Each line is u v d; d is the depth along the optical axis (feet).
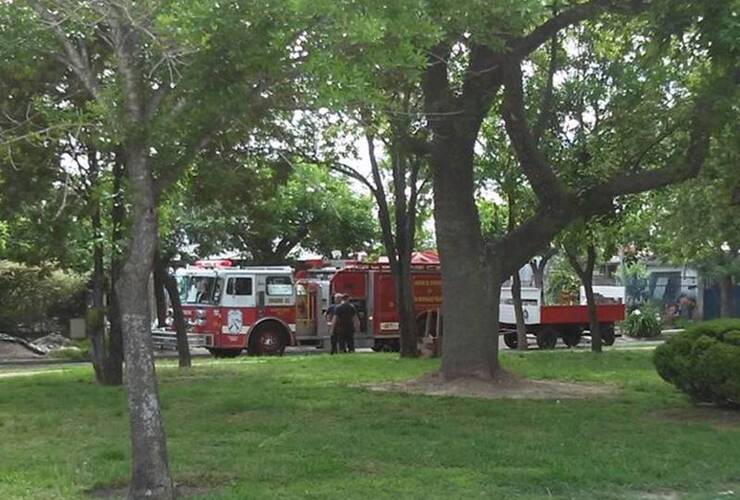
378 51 24.49
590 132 56.18
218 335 90.89
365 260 107.04
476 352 48.65
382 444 30.99
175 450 30.12
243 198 53.26
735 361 36.70
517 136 46.65
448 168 48.06
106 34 29.96
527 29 39.40
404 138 46.70
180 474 26.55
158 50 24.75
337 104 25.08
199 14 22.59
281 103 26.71
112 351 53.36
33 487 25.52
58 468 27.71
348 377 54.03
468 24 30.27
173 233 83.87
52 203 48.06
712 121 39.60
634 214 75.72
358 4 23.61
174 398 44.01
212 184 49.65
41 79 36.96
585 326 110.63
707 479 26.27
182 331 64.95
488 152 65.57
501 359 68.90
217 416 37.86
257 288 92.38
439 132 46.91
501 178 66.13
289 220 123.13
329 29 23.36
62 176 45.50
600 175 48.37
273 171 53.26
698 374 38.27
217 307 91.04
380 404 41.06
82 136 32.81
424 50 30.40
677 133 52.19
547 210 48.44
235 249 122.31
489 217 88.63
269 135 48.98
